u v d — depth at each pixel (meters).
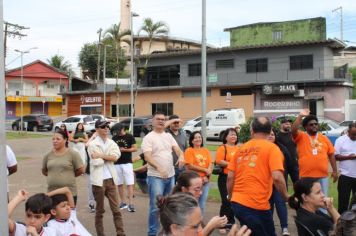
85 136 14.09
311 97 40.72
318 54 41.78
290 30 53.44
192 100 46.66
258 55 44.38
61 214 5.53
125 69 70.62
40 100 67.56
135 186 12.73
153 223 7.58
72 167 7.48
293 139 8.13
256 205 5.35
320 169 7.87
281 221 8.01
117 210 8.01
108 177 7.96
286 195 5.29
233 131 8.47
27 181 15.56
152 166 7.59
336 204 10.20
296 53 42.69
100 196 7.84
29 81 68.25
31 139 35.69
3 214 2.91
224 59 45.94
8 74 66.81
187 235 2.66
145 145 7.62
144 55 50.28
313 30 52.34
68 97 56.62
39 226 5.05
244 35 55.88
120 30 58.12
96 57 71.69
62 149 7.52
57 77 69.50
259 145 5.48
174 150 7.83
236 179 5.61
